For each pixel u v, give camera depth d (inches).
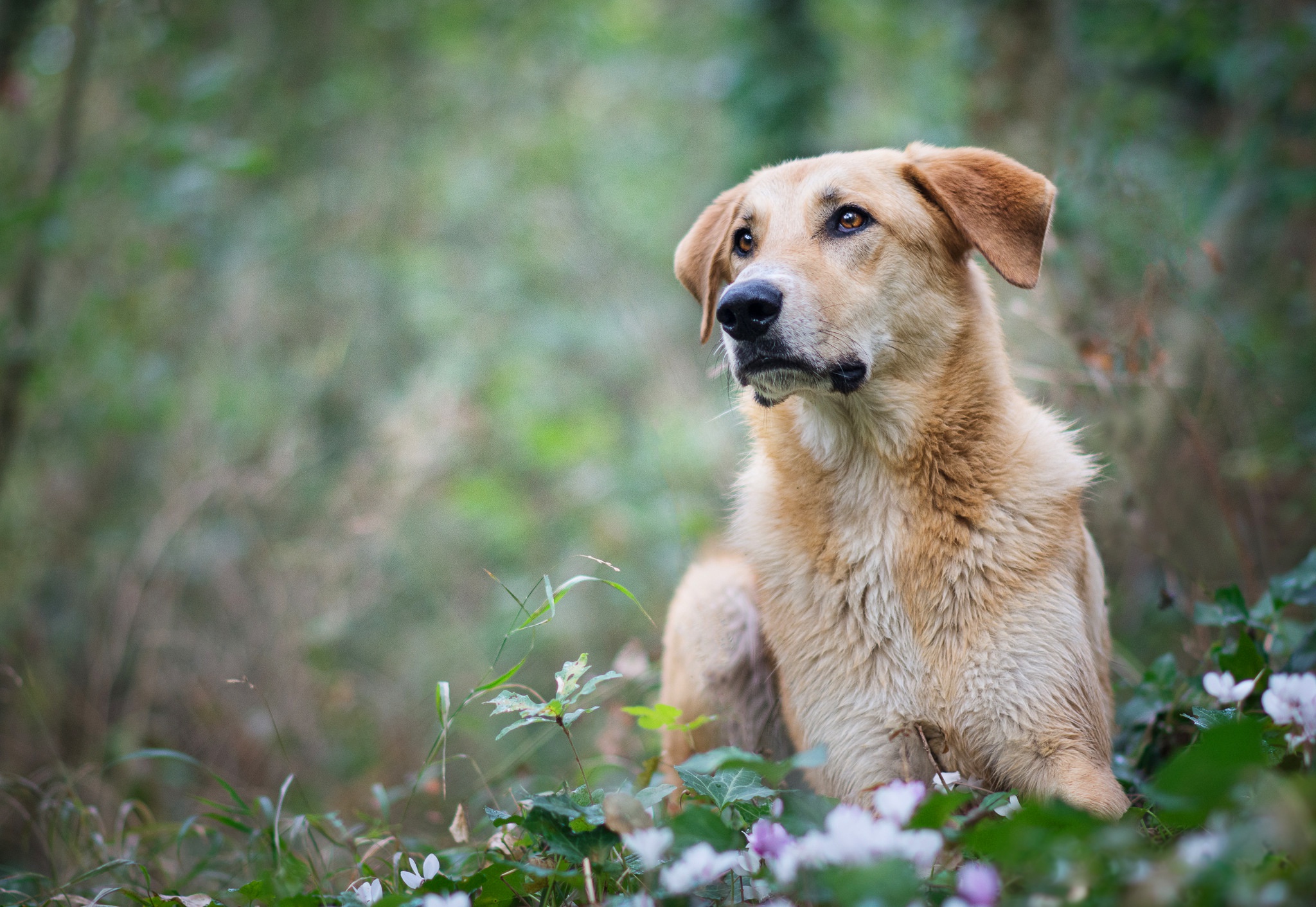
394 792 201.3
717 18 593.9
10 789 206.2
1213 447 232.8
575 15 540.7
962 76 406.0
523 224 454.6
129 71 425.7
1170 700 166.1
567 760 244.4
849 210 166.6
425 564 319.9
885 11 552.4
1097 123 326.0
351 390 394.0
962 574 152.3
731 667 180.4
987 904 82.8
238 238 424.5
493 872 114.9
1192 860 81.0
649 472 333.1
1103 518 228.8
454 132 519.2
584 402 391.2
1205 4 364.8
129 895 134.5
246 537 330.3
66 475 369.4
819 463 166.2
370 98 480.1
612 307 412.8
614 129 609.6
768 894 99.7
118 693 301.3
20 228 319.6
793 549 166.1
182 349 402.0
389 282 426.3
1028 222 166.4
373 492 331.3
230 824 165.0
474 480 337.4
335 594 306.3
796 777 184.5
